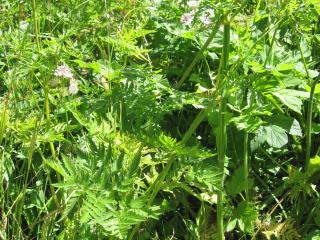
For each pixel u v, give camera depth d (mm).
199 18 620
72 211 509
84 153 435
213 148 651
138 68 545
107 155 436
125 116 544
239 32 617
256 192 617
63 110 574
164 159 469
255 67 552
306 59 667
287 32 688
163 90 534
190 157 467
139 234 562
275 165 638
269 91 560
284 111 653
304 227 590
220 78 495
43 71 552
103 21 629
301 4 548
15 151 539
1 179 507
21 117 535
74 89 528
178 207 606
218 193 519
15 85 541
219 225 531
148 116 497
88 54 608
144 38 692
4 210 534
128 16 656
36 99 556
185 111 667
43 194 549
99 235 469
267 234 554
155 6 709
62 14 654
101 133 493
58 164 429
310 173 584
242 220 557
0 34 578
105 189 427
